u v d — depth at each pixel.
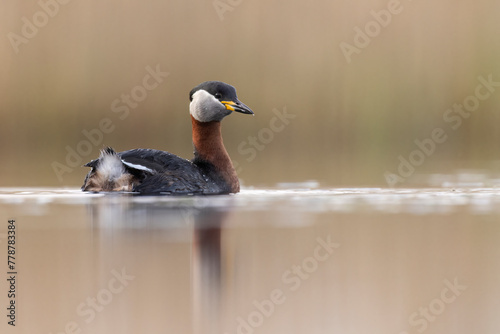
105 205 12.72
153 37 24.83
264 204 13.37
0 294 7.91
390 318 7.35
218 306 7.60
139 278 8.34
